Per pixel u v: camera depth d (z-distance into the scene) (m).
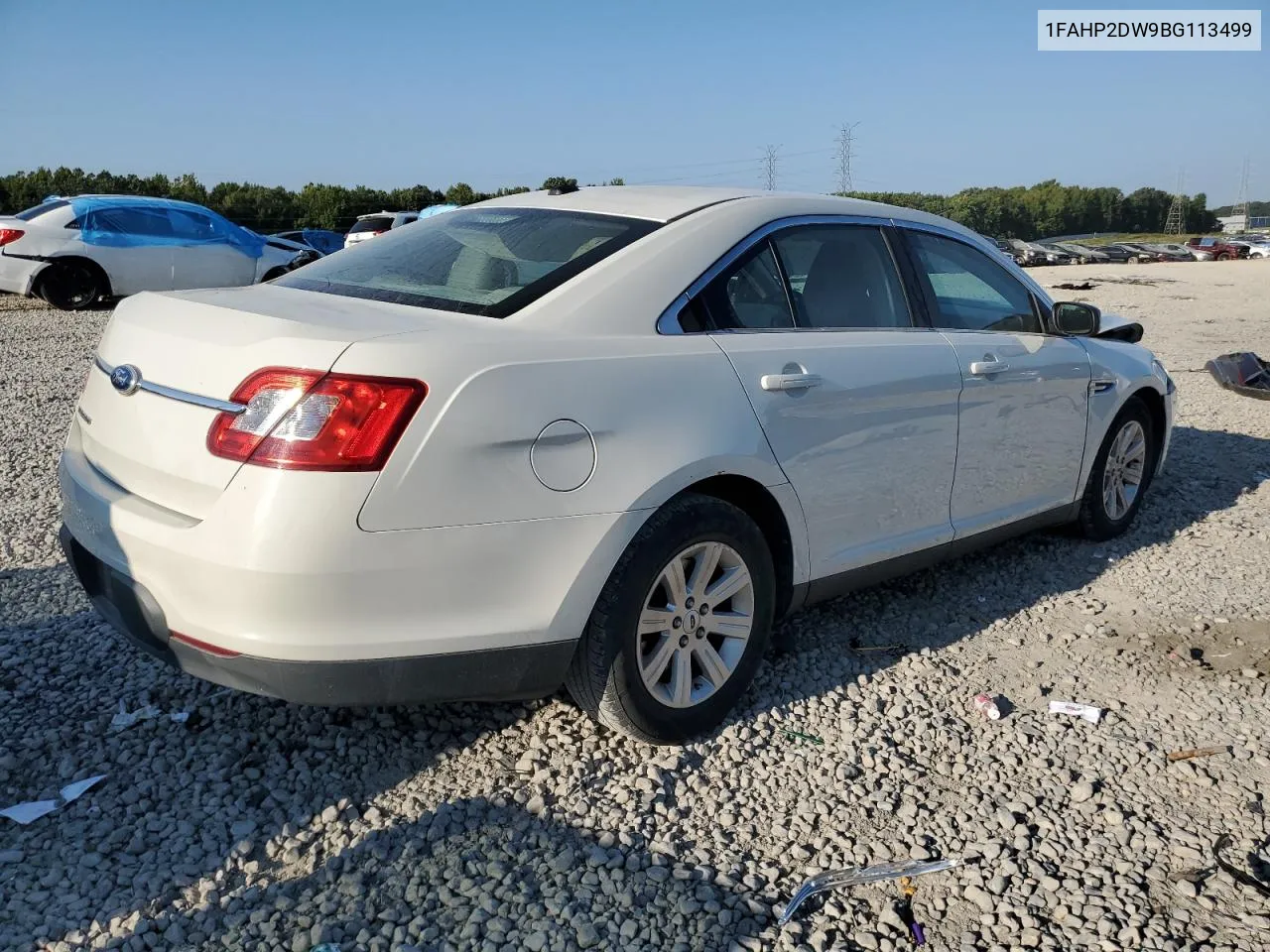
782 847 2.76
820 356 3.45
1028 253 52.72
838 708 3.49
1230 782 3.10
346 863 2.62
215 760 3.04
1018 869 2.69
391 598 2.55
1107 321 5.75
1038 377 4.36
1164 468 6.66
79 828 2.72
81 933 2.36
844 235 3.84
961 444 4.01
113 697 3.38
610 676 2.93
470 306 2.99
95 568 2.89
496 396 2.64
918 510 3.89
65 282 14.62
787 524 3.37
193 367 2.64
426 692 2.68
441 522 2.57
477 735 3.22
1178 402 8.84
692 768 3.11
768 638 3.40
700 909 2.51
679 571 3.05
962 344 4.05
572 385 2.78
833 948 2.39
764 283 3.47
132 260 14.97
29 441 6.82
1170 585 4.68
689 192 3.70
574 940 2.39
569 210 3.54
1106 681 3.74
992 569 4.83
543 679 2.85
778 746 3.25
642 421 2.90
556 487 2.73
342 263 3.52
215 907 2.46
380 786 2.95
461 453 2.58
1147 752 3.26
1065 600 4.49
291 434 2.46
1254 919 2.51
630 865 2.65
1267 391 8.95
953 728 3.38
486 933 2.39
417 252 3.42
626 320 3.05
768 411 3.23
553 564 2.75
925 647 4.00
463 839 2.73
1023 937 2.44
